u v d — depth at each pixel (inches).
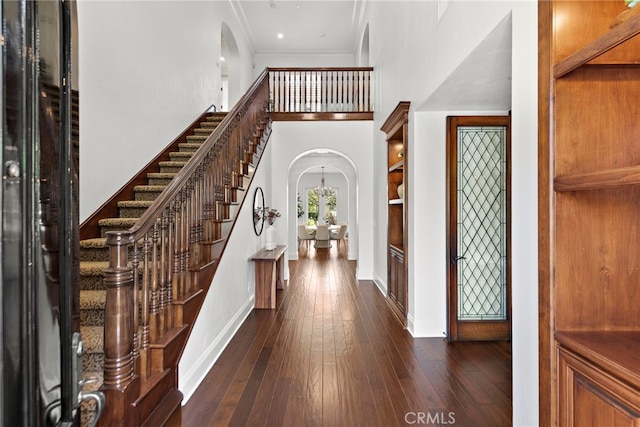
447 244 137.9
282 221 265.3
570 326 53.4
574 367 50.0
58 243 24.6
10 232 19.6
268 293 186.5
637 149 53.6
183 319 89.2
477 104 130.0
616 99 53.6
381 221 225.6
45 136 22.9
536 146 59.8
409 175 148.4
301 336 143.6
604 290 53.9
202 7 222.5
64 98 25.7
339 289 230.8
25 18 20.7
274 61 392.5
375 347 131.3
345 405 91.7
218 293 126.3
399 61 169.5
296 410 89.6
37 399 21.5
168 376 81.8
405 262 154.2
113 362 63.9
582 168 53.2
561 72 52.3
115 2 129.7
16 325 20.0
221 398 95.4
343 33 351.9
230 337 141.1
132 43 141.4
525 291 62.8
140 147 147.9
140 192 139.7
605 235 54.0
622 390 41.7
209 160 115.3
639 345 48.4
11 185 19.6
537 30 58.9
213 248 114.0
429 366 114.7
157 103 162.9
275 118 263.3
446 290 139.4
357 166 261.7
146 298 75.3
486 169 137.6
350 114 261.3
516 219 65.6
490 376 107.7
